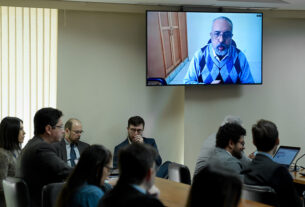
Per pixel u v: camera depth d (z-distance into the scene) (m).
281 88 6.51
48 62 5.86
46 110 3.66
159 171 4.51
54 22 5.86
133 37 6.10
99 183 2.55
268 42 6.49
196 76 5.97
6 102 5.77
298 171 5.06
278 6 6.07
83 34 5.94
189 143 6.20
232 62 6.05
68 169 3.53
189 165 6.21
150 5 5.99
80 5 5.79
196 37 5.94
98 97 6.01
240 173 3.36
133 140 5.52
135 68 6.12
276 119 6.50
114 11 5.89
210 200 1.53
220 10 6.09
